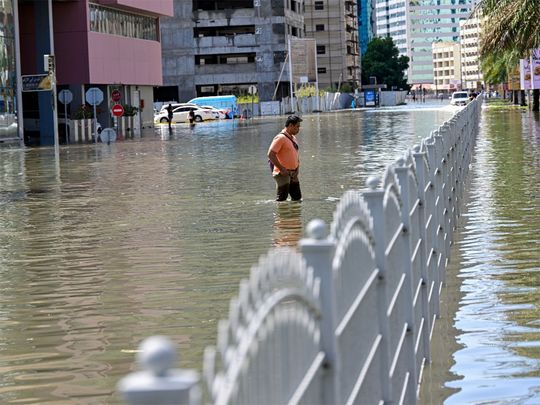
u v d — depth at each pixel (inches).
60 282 603.8
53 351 431.8
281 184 1019.9
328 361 199.3
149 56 4158.5
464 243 705.6
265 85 6633.9
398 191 351.9
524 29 2107.5
